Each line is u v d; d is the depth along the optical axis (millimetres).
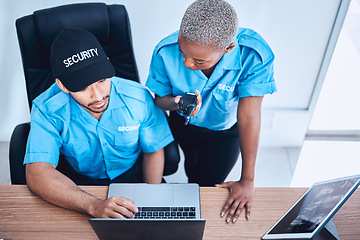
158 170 1526
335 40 2090
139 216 1200
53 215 1203
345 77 2951
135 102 1393
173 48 1330
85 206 1190
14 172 1423
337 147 2678
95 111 1326
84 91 1210
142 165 1595
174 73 1383
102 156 1515
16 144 1443
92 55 1182
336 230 1146
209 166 1899
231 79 1376
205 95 1469
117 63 1579
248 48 1309
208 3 1027
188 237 1056
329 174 2482
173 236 1050
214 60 1119
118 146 1484
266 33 2117
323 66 2219
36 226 1170
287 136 2605
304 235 998
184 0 1967
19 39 1413
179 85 1421
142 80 2369
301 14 2018
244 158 1360
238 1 1990
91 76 1174
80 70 1163
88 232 1154
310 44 2137
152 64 1434
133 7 1992
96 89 1222
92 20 1435
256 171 2512
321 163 2559
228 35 1049
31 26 1396
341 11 1973
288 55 2203
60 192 1222
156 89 1482
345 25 3078
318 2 1963
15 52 2111
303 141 2668
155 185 1295
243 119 1391
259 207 1236
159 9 2000
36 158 1295
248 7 2014
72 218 1194
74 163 1534
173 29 2094
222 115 1570
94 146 1464
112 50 1541
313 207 1087
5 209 1219
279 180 2459
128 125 1410
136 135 1473
